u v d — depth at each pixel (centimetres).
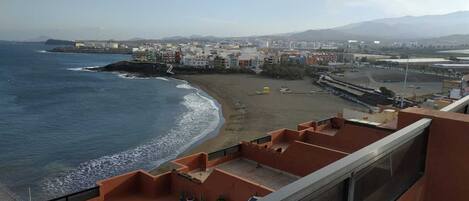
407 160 476
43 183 2789
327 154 1208
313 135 1552
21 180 2833
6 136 4131
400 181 459
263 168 1370
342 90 8350
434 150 529
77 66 15125
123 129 4538
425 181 536
